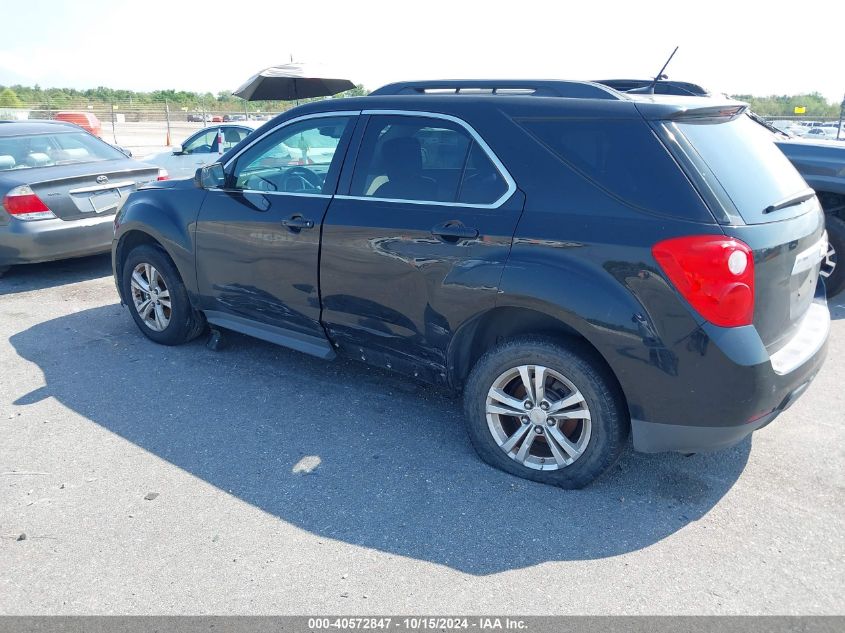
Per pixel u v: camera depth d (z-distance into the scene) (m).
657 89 4.48
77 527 3.08
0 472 3.53
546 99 3.30
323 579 2.75
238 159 4.49
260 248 4.25
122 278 5.38
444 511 3.19
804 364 3.04
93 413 4.18
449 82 3.74
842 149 6.24
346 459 3.65
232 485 3.41
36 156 7.52
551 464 3.36
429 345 3.64
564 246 3.07
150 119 32.09
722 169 2.98
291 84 12.25
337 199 3.91
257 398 4.38
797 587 2.70
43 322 5.89
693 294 2.79
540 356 3.21
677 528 3.07
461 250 3.35
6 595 2.67
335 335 4.09
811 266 3.27
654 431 3.03
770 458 3.67
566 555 2.89
